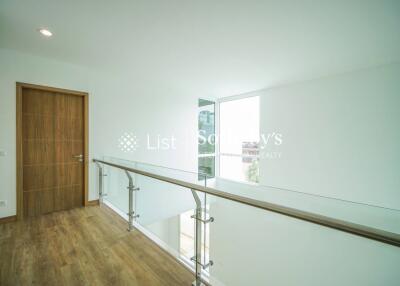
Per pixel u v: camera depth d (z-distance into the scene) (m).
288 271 1.57
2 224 2.72
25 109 3.00
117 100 3.79
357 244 1.11
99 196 3.58
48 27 2.24
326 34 2.29
